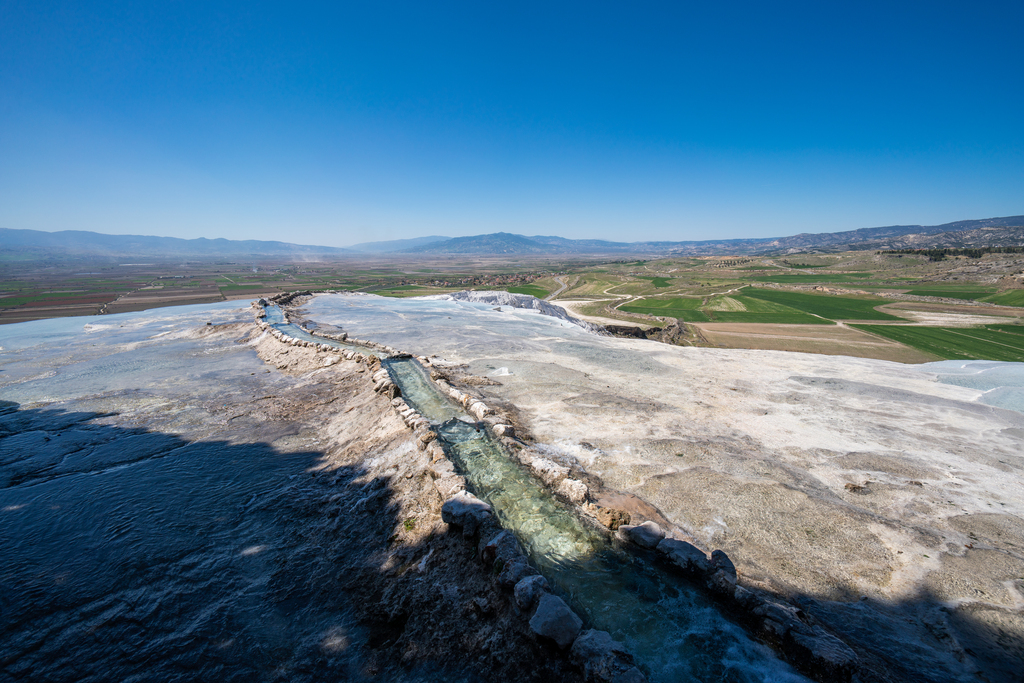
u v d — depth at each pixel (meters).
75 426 13.50
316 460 11.33
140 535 8.34
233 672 5.59
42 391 16.62
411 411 12.23
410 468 9.61
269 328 26.47
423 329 28.44
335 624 6.29
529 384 16.55
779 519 8.08
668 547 6.89
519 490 8.90
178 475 10.56
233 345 25.00
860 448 11.48
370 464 10.40
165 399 15.87
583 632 5.30
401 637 5.95
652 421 12.99
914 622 5.86
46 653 5.90
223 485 10.11
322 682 5.39
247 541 8.16
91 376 18.61
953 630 5.72
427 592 6.54
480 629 5.75
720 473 9.76
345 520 8.56
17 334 30.05
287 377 18.66
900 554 7.20
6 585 7.07
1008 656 5.34
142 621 6.42
